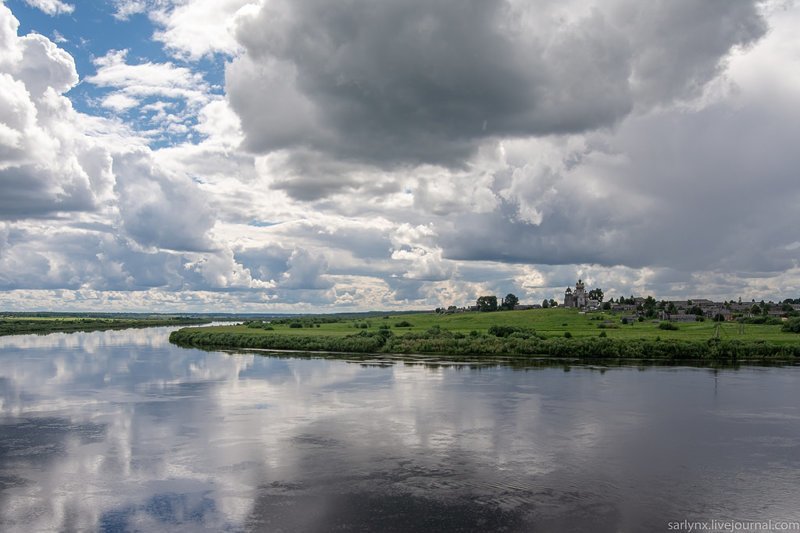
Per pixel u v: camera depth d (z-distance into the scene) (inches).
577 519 1055.6
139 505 1118.4
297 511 1088.2
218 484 1229.7
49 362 3464.6
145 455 1432.1
